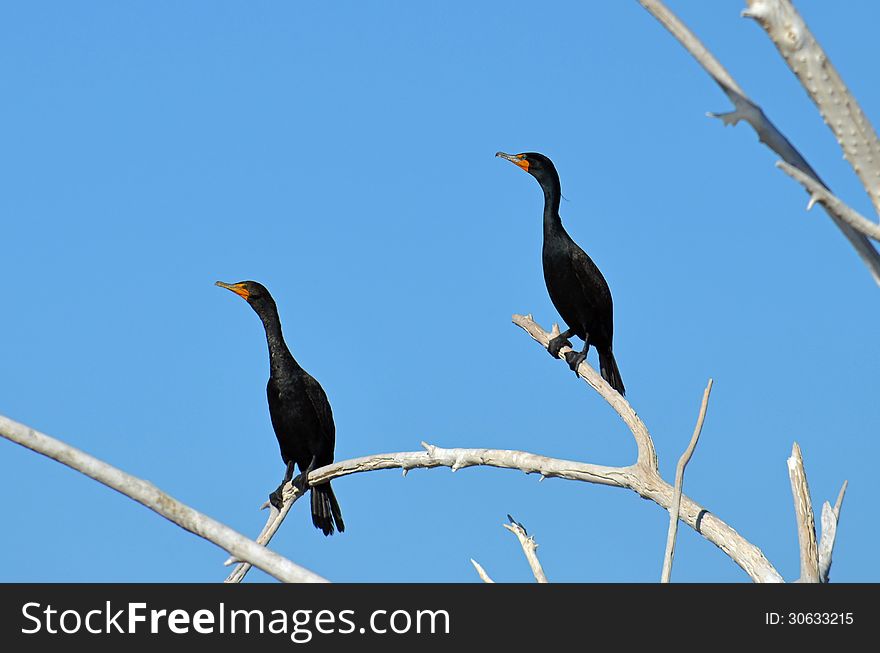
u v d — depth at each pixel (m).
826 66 5.60
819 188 5.70
